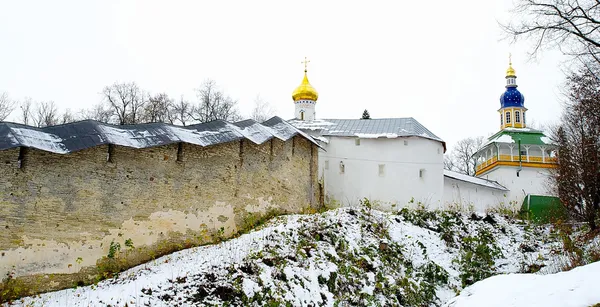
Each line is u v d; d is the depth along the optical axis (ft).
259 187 67.97
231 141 62.44
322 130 101.65
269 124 77.56
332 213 66.03
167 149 55.62
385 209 92.38
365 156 97.45
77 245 45.93
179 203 55.57
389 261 58.03
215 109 136.36
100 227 47.93
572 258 52.03
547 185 116.98
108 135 49.06
